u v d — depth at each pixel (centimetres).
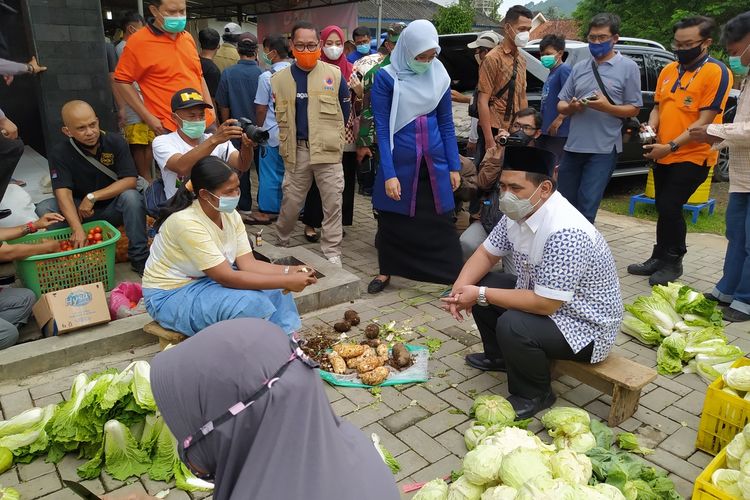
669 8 1994
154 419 278
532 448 240
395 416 321
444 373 365
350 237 642
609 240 650
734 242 456
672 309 416
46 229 437
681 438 309
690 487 273
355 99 634
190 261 341
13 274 466
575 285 299
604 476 249
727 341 415
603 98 488
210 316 334
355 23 1154
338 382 348
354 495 120
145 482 271
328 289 454
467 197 558
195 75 498
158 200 434
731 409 281
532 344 308
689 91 481
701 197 714
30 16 450
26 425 289
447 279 472
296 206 541
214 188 320
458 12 2397
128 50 462
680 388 357
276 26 1288
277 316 358
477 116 614
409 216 457
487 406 307
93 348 370
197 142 428
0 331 354
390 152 441
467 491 238
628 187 916
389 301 473
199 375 118
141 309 409
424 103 431
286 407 117
